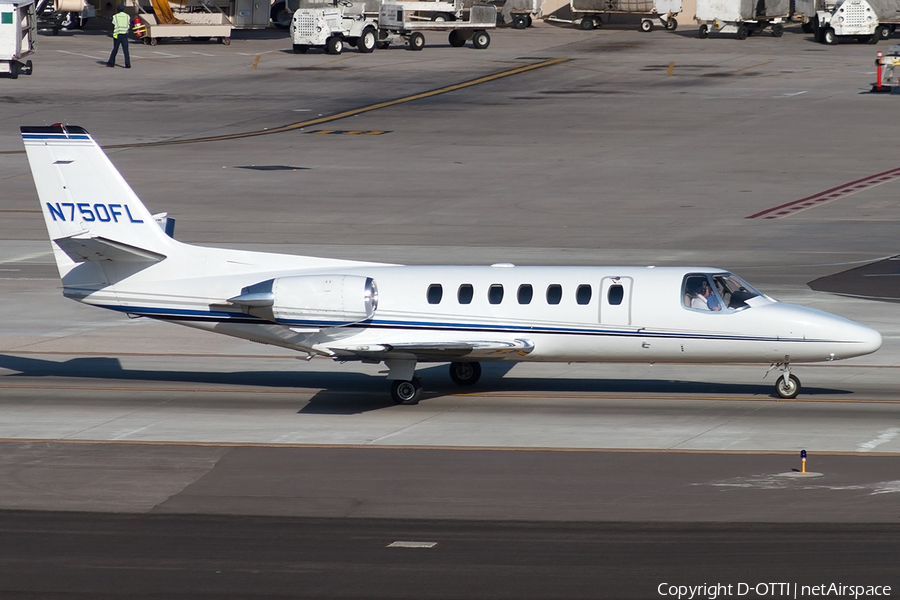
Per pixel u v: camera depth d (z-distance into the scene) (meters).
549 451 82.50
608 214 183.50
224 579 59.66
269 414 94.75
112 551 64.00
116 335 126.00
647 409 94.19
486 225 177.50
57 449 84.69
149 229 100.06
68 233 100.75
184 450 84.19
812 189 197.25
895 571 58.75
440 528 66.69
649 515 68.12
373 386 104.75
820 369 107.56
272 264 99.88
